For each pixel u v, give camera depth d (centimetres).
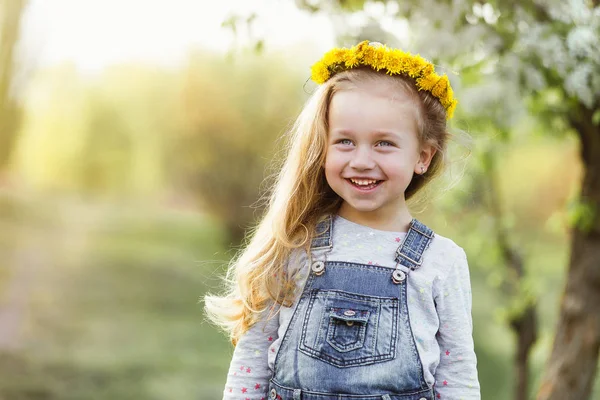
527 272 430
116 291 1012
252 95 1220
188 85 1245
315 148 166
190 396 679
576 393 298
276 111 1223
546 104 276
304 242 166
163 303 1001
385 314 157
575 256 302
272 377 164
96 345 797
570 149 687
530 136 344
